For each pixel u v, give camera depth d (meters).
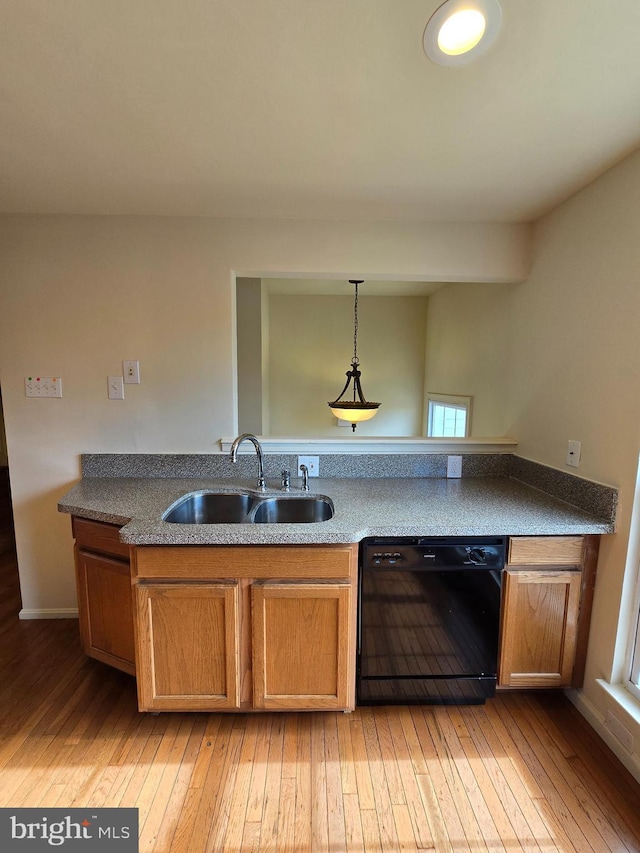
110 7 0.91
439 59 1.04
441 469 2.27
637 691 1.51
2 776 1.41
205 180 1.69
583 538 1.63
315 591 1.53
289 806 1.32
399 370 4.52
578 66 1.07
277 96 1.19
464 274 2.12
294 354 4.46
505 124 1.32
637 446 1.48
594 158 1.51
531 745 1.56
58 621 2.28
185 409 2.15
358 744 1.55
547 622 1.66
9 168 1.59
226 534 1.48
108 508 1.73
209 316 2.10
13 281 2.05
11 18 0.94
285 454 2.21
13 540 3.41
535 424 2.09
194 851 1.20
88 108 1.24
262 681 1.58
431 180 1.67
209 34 0.98
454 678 1.69
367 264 2.09
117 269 2.06
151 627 1.55
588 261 1.70
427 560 1.61
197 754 1.50
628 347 1.50
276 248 2.07
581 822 1.29
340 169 1.60
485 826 1.27
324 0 0.89
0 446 5.10
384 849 1.21
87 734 1.58
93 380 2.12
